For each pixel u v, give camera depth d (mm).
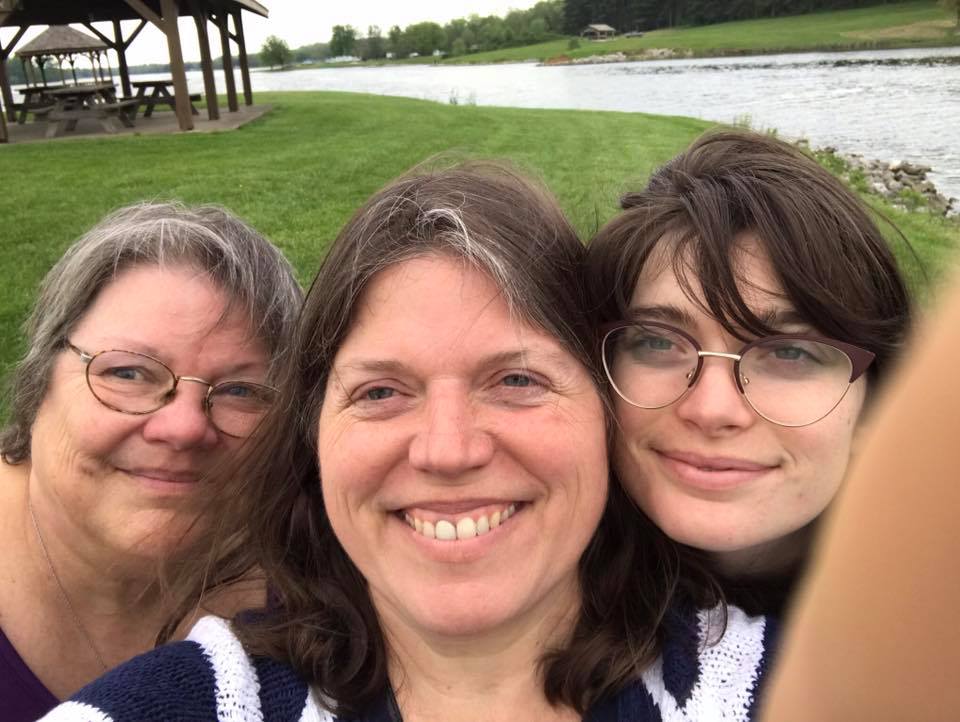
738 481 379
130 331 466
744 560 417
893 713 105
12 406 530
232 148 3818
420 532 358
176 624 494
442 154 470
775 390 370
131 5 4422
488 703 383
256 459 439
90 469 479
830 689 113
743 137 434
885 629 104
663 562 409
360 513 365
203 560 478
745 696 360
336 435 367
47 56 6512
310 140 4113
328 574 412
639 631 385
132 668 367
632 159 3377
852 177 3754
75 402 473
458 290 351
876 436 109
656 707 374
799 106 7391
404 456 353
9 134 4664
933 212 3340
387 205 377
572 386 369
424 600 354
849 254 385
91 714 339
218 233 505
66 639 536
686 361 384
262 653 380
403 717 384
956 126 5723
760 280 369
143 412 469
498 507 355
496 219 369
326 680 374
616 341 403
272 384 496
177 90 4531
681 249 379
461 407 348
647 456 399
